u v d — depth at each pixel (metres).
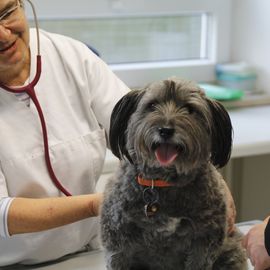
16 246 1.54
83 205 1.42
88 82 1.67
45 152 1.53
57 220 1.41
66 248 1.60
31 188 1.52
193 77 2.95
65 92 1.62
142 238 1.22
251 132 2.29
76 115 1.63
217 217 1.21
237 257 1.32
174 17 2.92
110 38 2.81
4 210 1.39
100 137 1.65
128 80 2.78
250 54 2.92
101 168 1.67
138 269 1.31
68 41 1.70
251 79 2.89
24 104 1.53
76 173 1.59
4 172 1.50
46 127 1.54
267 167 2.78
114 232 1.23
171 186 1.20
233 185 2.84
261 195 2.84
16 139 1.51
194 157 1.20
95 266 1.46
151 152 1.20
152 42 2.92
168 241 1.22
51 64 1.62
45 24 2.63
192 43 3.04
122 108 1.28
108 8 2.68
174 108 1.20
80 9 2.61
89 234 1.64
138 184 1.21
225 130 1.24
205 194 1.20
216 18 2.95
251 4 2.84
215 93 2.64
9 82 1.54
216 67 2.98
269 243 1.13
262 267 1.17
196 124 1.20
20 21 1.45
